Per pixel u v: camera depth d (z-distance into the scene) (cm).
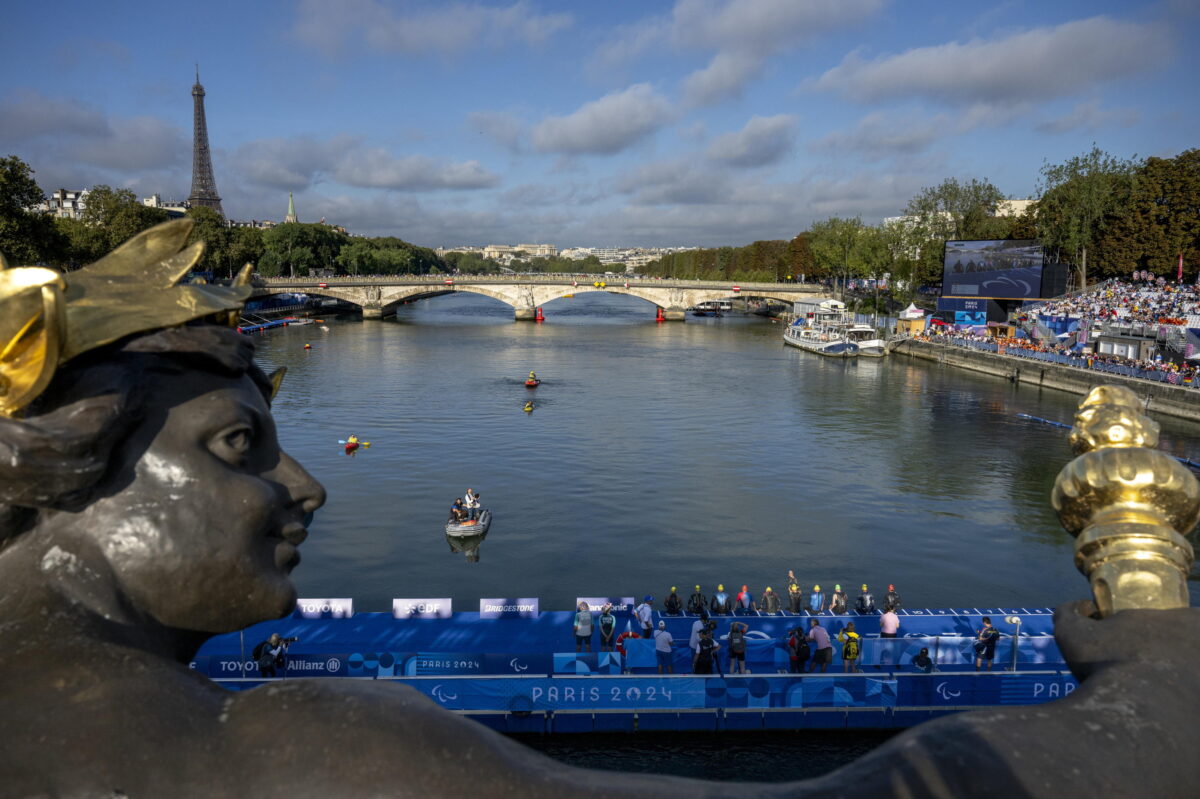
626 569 3469
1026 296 9381
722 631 2453
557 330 13450
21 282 122
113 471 142
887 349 10600
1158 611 141
